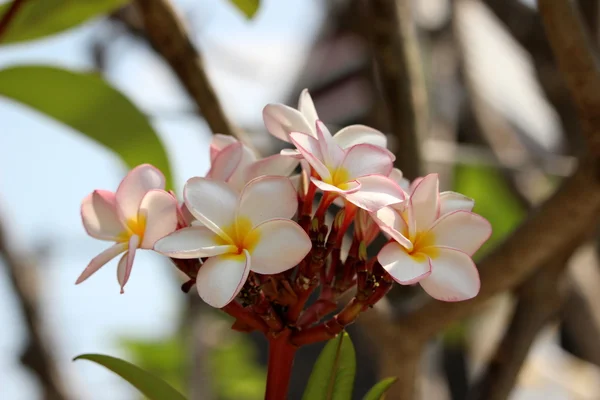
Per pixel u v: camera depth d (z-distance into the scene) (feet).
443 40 6.70
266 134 5.33
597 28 5.43
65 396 6.79
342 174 3.59
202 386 6.36
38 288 6.96
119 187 3.63
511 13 6.42
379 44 4.46
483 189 6.97
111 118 4.30
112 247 3.61
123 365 3.66
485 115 6.02
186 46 4.24
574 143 6.23
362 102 8.61
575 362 6.56
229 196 3.57
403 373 4.30
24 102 4.29
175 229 3.59
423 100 4.50
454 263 3.57
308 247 3.51
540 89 6.41
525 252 4.15
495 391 4.45
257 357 9.93
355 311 3.58
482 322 6.41
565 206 4.09
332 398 3.63
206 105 4.26
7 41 4.30
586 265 5.26
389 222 3.57
